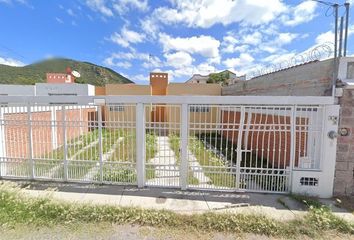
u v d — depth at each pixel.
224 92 17.91
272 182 5.44
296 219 4.16
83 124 5.82
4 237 3.54
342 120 5.04
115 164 5.81
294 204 4.84
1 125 6.07
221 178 5.77
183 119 5.39
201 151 7.20
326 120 5.06
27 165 6.07
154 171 5.90
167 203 4.84
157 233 3.73
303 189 5.25
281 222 4.06
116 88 19.69
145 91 19.69
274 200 5.04
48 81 23.17
